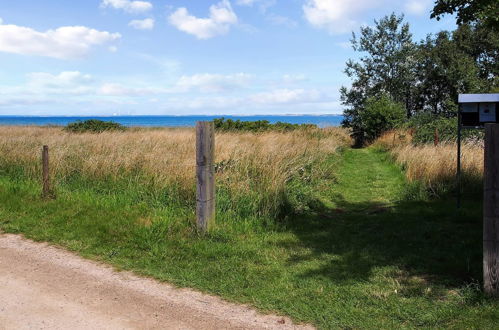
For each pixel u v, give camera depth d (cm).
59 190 786
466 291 370
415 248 511
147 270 439
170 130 2080
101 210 664
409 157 1162
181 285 403
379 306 355
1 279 409
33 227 591
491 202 346
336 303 362
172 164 841
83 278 416
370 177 1097
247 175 768
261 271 442
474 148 1063
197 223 553
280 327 322
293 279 418
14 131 2041
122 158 920
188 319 333
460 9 787
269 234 585
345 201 828
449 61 2552
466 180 827
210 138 545
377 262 465
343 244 535
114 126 2447
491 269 350
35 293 377
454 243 523
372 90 2648
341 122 2647
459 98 700
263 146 1138
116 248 509
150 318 333
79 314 337
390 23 2620
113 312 342
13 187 800
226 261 471
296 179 849
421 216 670
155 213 637
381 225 626
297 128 2411
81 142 1296
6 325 316
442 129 1456
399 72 2639
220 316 339
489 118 698
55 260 468
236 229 588
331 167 1138
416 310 344
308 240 557
